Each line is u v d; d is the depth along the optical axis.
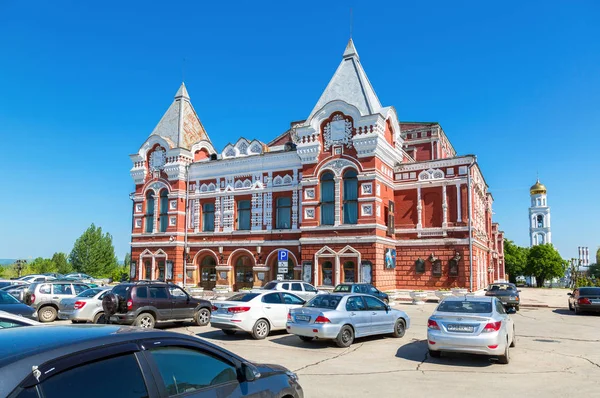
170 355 5.11
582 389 10.61
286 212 38.81
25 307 18.19
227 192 41.06
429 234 36.12
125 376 4.52
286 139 56.12
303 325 15.78
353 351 15.09
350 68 37.62
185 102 46.31
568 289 69.50
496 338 12.82
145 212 44.53
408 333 19.11
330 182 35.84
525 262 94.88
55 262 76.06
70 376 4.12
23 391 3.74
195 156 44.81
